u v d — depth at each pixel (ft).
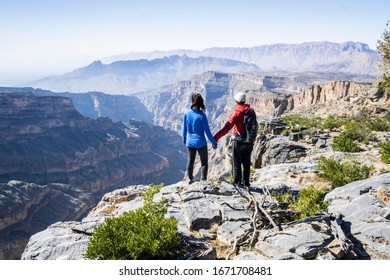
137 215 23.29
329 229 23.81
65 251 24.00
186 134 35.83
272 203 28.91
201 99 35.06
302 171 50.83
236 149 33.91
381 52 63.46
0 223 433.07
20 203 472.44
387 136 101.65
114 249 21.39
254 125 33.01
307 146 88.07
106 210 45.91
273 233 24.07
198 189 33.83
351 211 26.61
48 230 27.53
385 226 23.50
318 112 257.55
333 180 42.91
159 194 36.42
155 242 21.18
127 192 54.44
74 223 29.01
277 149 84.84
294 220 25.72
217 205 30.07
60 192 589.32
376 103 206.39
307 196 28.68
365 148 84.38
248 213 28.27
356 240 22.72
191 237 25.72
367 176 44.70
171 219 23.44
